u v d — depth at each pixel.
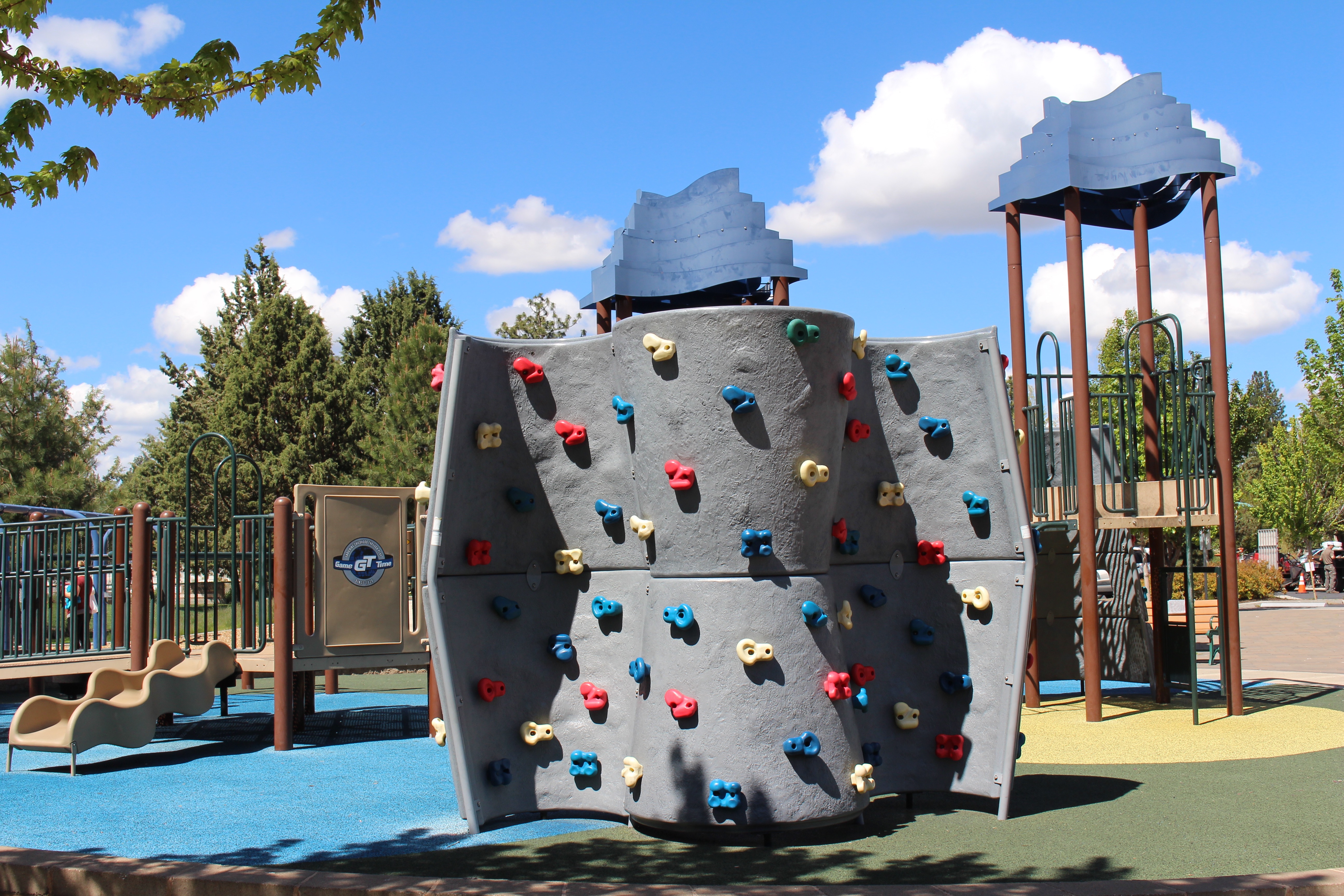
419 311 40.00
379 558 9.87
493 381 6.72
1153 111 10.75
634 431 6.37
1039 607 12.07
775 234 12.03
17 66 7.19
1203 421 10.58
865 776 6.09
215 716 11.91
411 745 9.66
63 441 34.50
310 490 9.60
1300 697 11.83
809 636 6.14
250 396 29.72
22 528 10.45
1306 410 31.33
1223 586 10.61
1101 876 5.08
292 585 9.28
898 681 6.86
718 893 4.63
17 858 5.45
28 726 8.57
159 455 37.22
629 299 12.66
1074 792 7.10
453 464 6.37
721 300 13.16
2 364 33.59
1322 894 4.76
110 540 12.95
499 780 6.38
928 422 6.93
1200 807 6.55
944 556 6.91
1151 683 12.49
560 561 6.72
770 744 5.91
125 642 10.98
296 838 6.04
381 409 32.38
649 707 6.20
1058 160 10.69
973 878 5.08
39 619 10.34
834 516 6.59
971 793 6.56
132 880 5.12
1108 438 12.69
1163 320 10.48
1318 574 41.28
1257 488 41.66
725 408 6.07
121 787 7.65
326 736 10.31
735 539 6.11
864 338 6.88
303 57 7.61
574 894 4.64
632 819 6.29
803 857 5.55
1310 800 6.73
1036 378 11.16
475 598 6.55
